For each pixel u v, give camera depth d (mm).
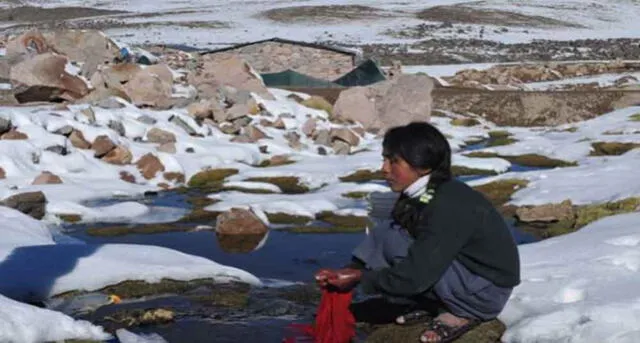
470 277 5379
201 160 14070
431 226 5266
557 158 15086
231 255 8789
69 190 11883
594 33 77875
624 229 8016
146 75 17281
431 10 86625
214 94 18391
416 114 19094
